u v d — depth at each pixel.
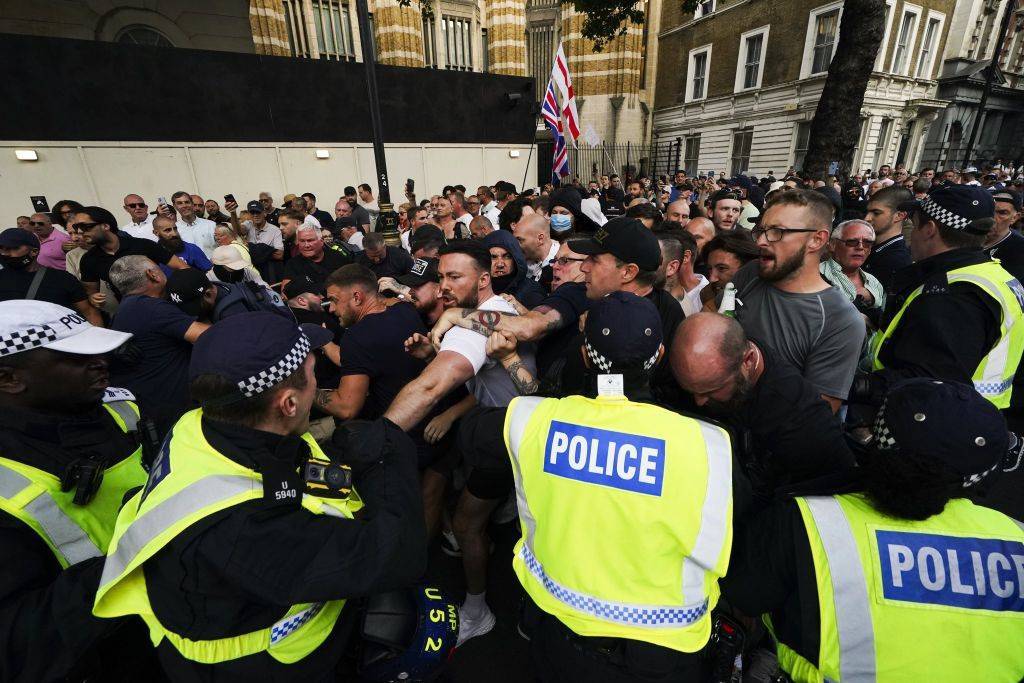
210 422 1.01
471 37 21.91
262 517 0.91
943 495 0.94
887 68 17.92
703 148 23.52
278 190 10.91
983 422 0.91
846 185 8.35
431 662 1.36
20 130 8.32
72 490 1.14
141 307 2.48
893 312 2.35
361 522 1.03
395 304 2.16
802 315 1.89
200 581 0.89
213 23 13.14
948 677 0.93
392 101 11.79
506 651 2.02
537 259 3.33
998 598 0.92
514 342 1.68
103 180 9.14
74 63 8.47
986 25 20.45
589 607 1.09
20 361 1.10
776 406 1.42
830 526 1.00
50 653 0.97
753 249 2.31
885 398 1.05
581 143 21.06
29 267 3.28
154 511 0.90
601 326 1.15
